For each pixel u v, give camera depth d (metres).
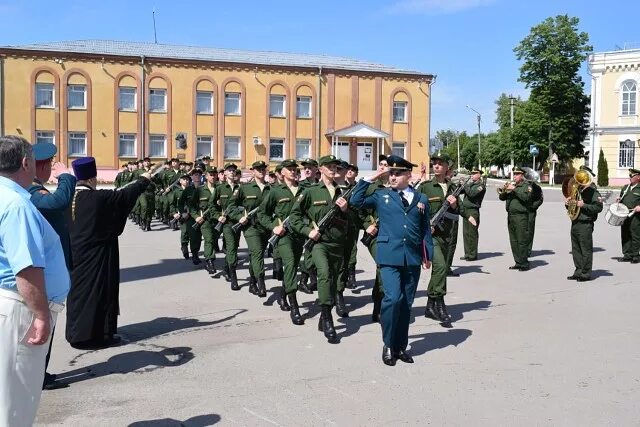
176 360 6.43
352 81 43.53
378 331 7.69
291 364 6.31
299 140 43.03
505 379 5.84
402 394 5.45
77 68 38.94
